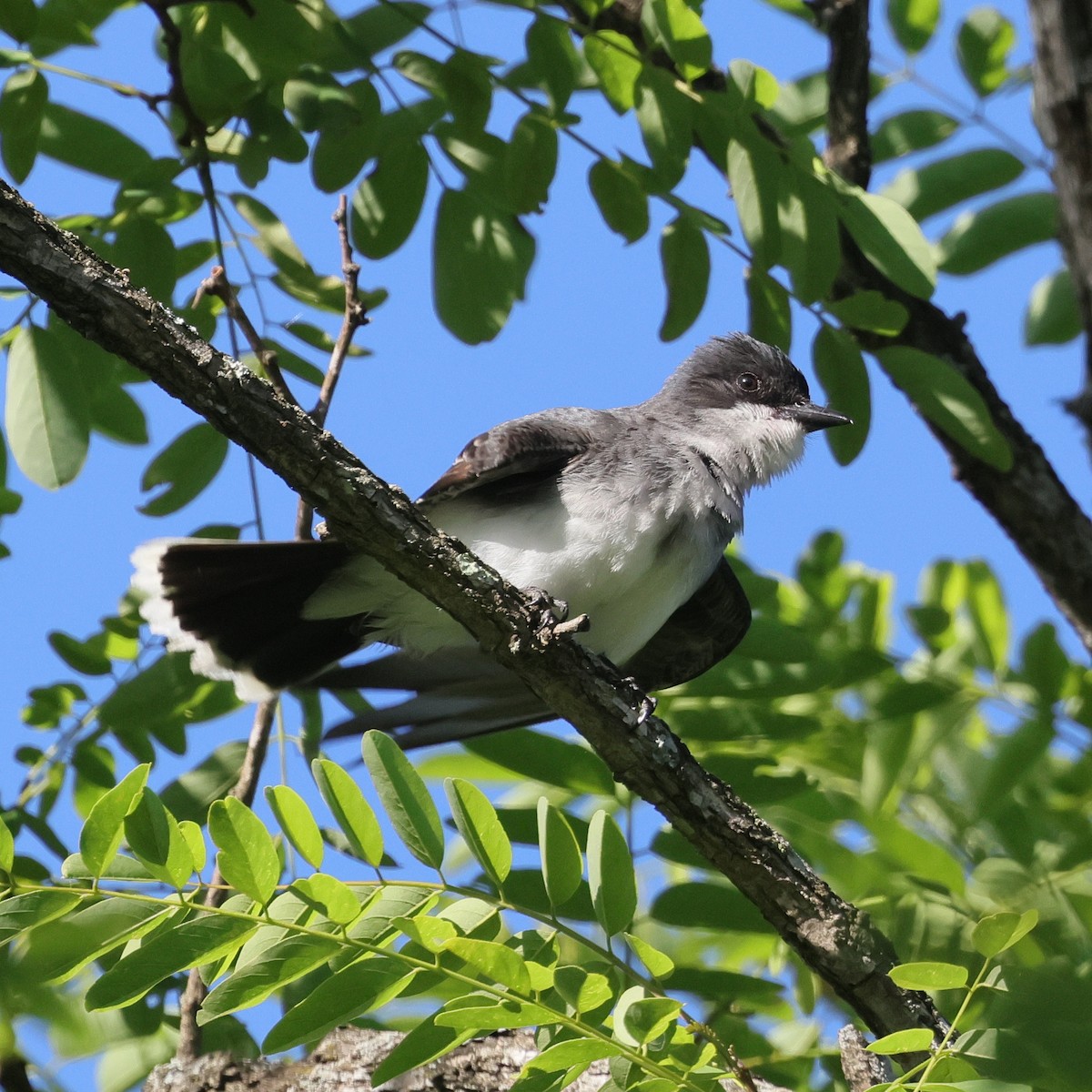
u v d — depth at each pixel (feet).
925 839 25.58
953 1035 19.79
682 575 28.73
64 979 16.90
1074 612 32.50
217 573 28.43
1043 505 32.32
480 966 17.65
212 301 28.71
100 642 28.27
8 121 27.30
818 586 29.37
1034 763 26.61
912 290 27.02
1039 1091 16.78
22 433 25.95
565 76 27.86
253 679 28.50
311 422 20.83
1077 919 24.79
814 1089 25.63
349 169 28.45
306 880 17.53
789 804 26.96
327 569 28.66
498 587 22.20
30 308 26.17
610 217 28.73
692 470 29.27
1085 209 27.53
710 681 27.96
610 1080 19.36
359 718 28.71
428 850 18.89
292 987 23.44
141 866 18.08
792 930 22.36
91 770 27.27
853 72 32.73
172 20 29.07
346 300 27.48
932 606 27.58
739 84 27.58
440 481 27.91
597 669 22.95
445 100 29.12
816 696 28.76
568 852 19.58
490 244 28.81
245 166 28.25
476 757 29.22
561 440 28.84
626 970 19.33
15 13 27.25
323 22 29.17
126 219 27.86
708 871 25.85
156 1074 22.11
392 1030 23.84
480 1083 21.43
